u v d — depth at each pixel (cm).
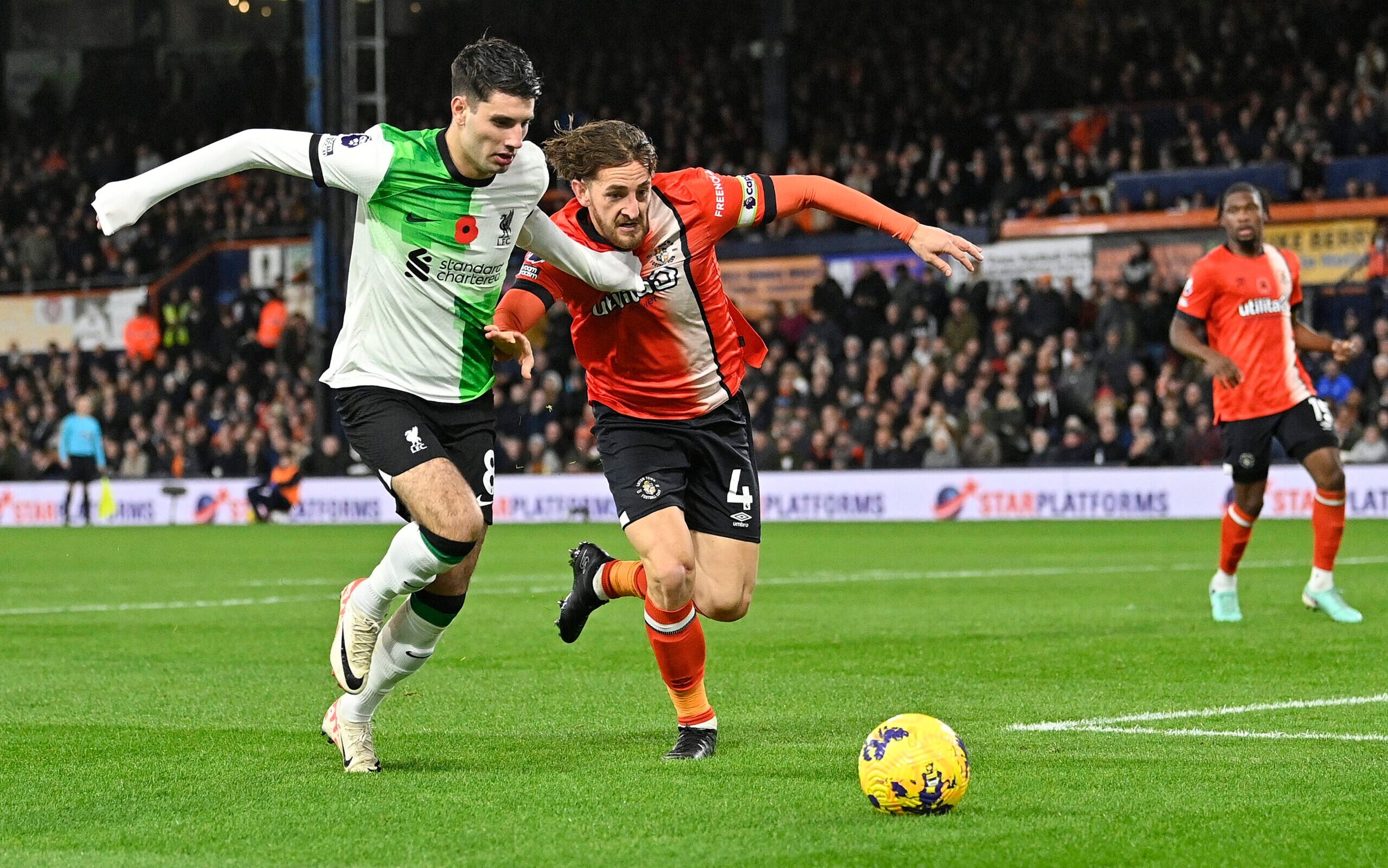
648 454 1388
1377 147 6391
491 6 8588
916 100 7531
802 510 5972
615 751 1352
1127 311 5850
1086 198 6550
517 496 6234
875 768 1070
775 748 1356
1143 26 7256
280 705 1653
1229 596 2366
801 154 7644
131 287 7506
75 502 6731
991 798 1123
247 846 1003
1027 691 1681
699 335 1384
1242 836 1002
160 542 5050
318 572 3725
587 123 1349
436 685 1781
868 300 6444
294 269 7556
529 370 1304
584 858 957
